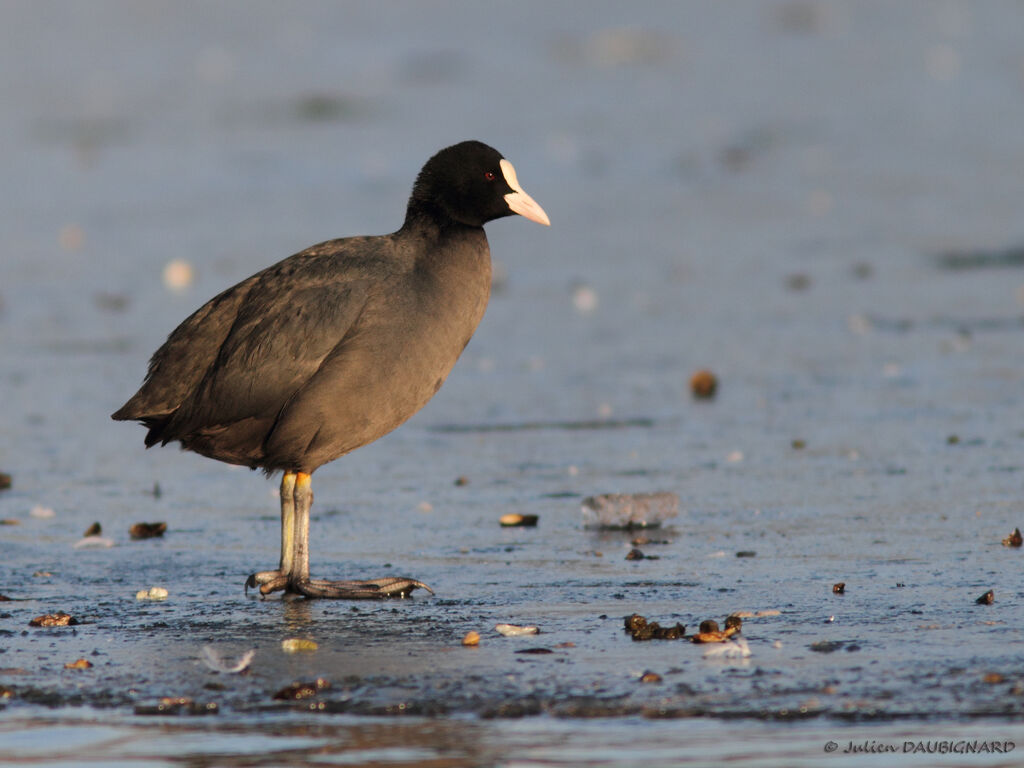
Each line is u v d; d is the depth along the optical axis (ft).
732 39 155.84
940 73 132.05
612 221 87.81
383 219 85.71
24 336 63.87
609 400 52.34
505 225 88.94
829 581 31.48
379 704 24.32
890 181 94.89
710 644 27.12
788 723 23.04
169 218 89.92
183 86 137.39
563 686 24.99
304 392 31.24
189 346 32.27
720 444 45.83
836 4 174.19
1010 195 89.15
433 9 180.65
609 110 122.21
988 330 60.64
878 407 49.73
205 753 22.40
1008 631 27.37
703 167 101.81
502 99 127.95
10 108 128.77
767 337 61.41
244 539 36.76
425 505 39.50
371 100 128.98
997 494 38.70
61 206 94.43
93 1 186.09
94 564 34.40
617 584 31.81
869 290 69.31
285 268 32.50
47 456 46.11
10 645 28.04
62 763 22.12
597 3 180.96
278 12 180.24
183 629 29.14
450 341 32.60
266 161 106.42
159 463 45.47
